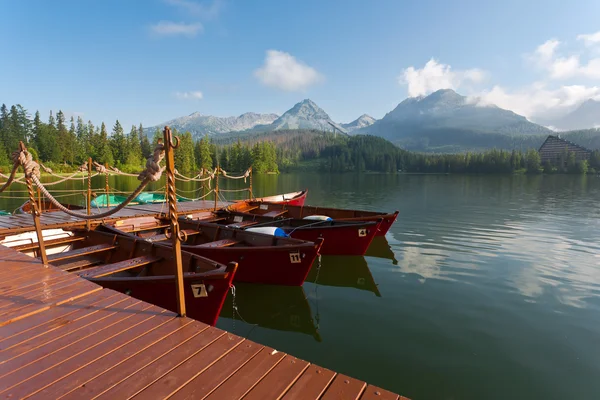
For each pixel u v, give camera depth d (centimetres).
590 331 593
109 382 233
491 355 521
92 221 934
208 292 498
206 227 970
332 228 1058
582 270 926
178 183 4938
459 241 1286
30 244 770
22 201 2478
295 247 733
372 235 1047
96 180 5141
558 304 707
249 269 783
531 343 554
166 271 642
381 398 221
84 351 272
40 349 274
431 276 892
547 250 1141
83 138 8556
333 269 978
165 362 257
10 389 225
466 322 630
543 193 3394
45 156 6888
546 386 447
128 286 524
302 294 781
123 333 301
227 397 219
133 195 338
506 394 432
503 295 755
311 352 534
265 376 242
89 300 374
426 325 619
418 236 1380
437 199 2842
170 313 343
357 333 594
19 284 421
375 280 868
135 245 711
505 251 1130
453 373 475
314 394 223
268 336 594
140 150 8338
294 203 2012
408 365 496
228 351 274
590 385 449
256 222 1195
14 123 7206
